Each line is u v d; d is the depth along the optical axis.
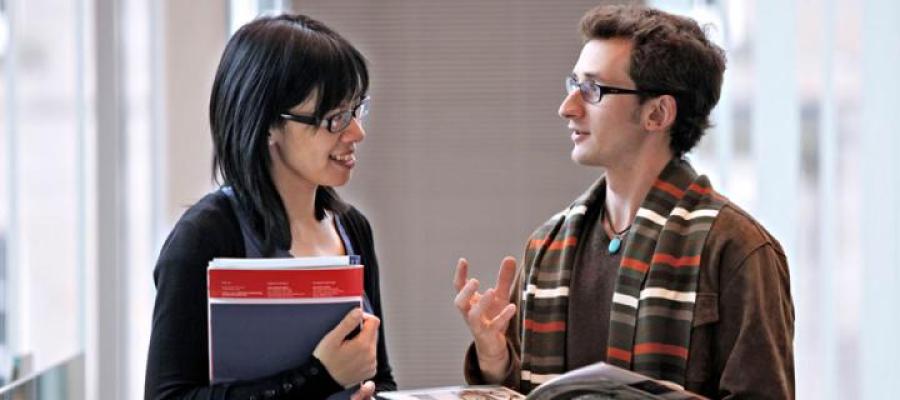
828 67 7.34
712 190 3.81
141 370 7.93
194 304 3.65
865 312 7.23
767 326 3.48
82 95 7.52
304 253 3.91
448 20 8.57
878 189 7.14
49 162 7.43
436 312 8.67
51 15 7.38
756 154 7.75
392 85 8.60
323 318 3.55
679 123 3.83
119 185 7.72
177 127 8.00
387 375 4.25
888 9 7.02
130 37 7.86
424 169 8.64
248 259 3.56
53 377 4.13
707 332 3.59
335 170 3.81
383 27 8.57
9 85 7.02
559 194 8.62
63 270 7.52
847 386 7.33
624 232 3.88
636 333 3.66
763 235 3.64
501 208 8.63
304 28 3.78
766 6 7.67
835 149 7.33
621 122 3.79
